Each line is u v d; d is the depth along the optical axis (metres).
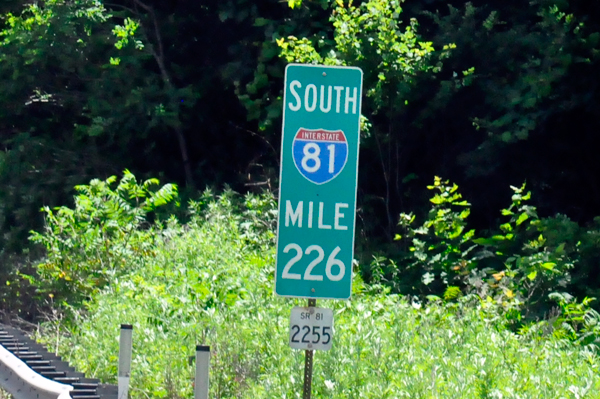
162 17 47.19
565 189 37.88
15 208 46.69
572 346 22.53
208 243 31.23
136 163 48.16
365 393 15.23
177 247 31.56
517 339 21.19
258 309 21.50
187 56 48.09
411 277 31.58
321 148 12.20
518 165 36.19
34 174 46.81
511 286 27.50
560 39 32.88
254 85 40.28
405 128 38.44
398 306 23.98
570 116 35.09
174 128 46.50
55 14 44.03
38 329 31.88
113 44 45.03
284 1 39.72
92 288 32.09
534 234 31.59
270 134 42.94
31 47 44.50
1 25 50.16
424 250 32.50
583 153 36.50
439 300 27.27
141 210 35.06
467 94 37.28
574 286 28.69
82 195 34.38
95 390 18.09
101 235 33.69
